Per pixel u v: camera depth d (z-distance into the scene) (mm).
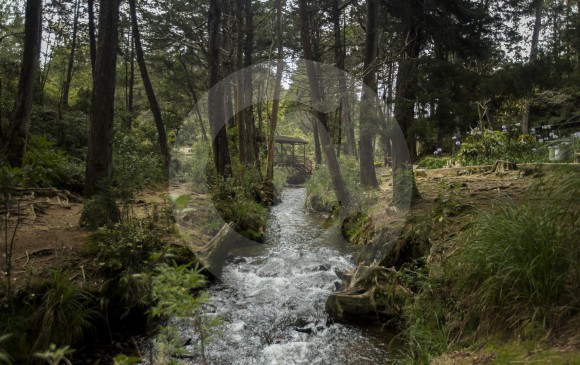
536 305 2467
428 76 7367
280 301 5059
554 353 2088
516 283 2611
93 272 4652
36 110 13625
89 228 6051
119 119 17766
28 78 9273
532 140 11773
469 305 3057
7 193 3955
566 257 2498
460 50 8359
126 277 4285
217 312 4836
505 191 6676
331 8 13719
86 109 18156
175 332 3367
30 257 4879
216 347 4078
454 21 8367
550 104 16281
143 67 14305
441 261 4078
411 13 8094
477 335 2762
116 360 1788
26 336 3635
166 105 27875
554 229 2645
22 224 6250
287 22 17141
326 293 5250
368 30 8766
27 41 9203
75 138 13172
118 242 5035
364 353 3932
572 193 2707
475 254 3092
